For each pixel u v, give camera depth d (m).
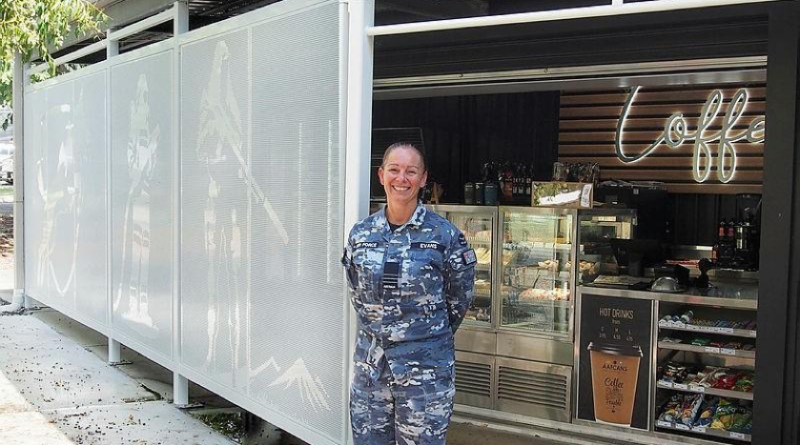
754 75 4.67
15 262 8.89
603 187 5.80
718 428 4.34
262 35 4.09
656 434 4.53
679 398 4.66
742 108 6.22
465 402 5.16
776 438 3.14
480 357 5.09
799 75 3.06
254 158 4.20
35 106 8.18
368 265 2.92
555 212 4.77
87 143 6.73
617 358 4.61
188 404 5.34
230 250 4.47
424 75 5.54
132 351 6.98
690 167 6.52
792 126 3.06
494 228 5.00
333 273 3.58
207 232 4.73
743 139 6.26
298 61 3.79
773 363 3.14
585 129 6.85
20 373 6.14
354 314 3.46
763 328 3.15
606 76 5.04
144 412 5.18
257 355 4.22
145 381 6.00
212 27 4.59
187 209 4.97
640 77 4.95
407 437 2.93
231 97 4.41
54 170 7.64
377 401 3.00
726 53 4.21
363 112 3.43
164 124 5.25
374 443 3.04
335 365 3.58
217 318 4.64
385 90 5.96
